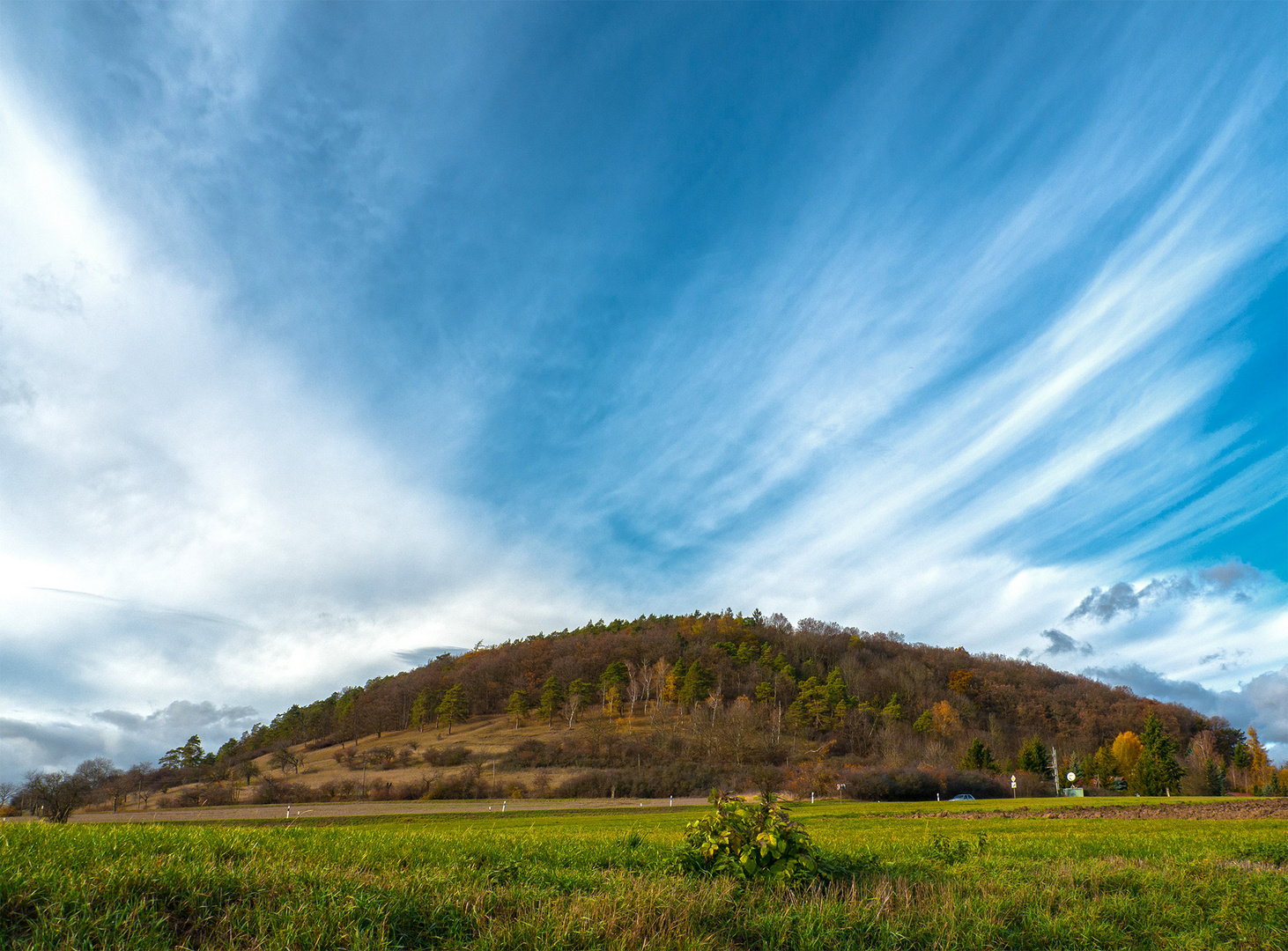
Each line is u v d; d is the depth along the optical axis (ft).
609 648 595.06
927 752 358.43
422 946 19.08
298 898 20.02
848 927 22.98
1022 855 42.16
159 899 19.31
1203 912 27.35
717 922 22.61
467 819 145.18
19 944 16.15
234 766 418.92
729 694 495.41
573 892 24.29
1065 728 444.14
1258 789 324.19
